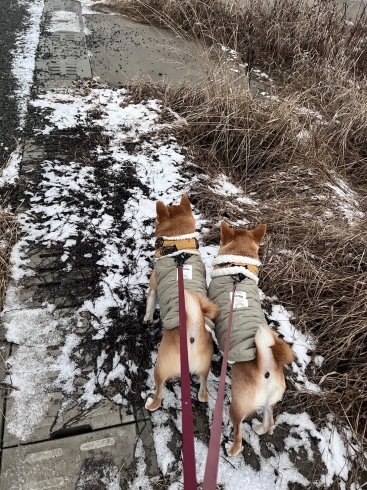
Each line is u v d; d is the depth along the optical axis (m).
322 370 2.74
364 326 2.75
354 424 2.45
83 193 3.80
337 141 4.91
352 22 7.63
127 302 2.95
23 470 2.03
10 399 2.29
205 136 4.75
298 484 2.17
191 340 2.07
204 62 5.57
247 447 2.28
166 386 2.49
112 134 4.64
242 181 4.42
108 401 2.36
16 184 3.73
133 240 3.44
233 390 2.11
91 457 2.12
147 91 5.41
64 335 2.66
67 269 3.10
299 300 3.16
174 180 4.18
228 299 2.32
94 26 7.20
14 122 4.52
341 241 3.55
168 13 7.48
